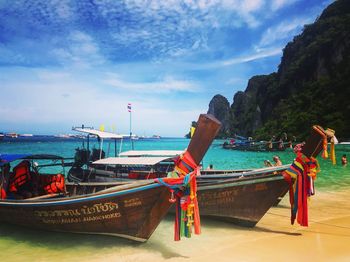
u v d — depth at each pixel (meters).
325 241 7.66
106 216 7.12
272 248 7.24
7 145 72.38
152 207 6.80
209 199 8.97
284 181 7.98
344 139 56.84
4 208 8.55
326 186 16.66
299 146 7.77
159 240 8.02
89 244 7.82
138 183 6.73
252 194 8.44
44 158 10.88
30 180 10.45
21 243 8.08
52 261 6.89
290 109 77.25
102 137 16.17
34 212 7.98
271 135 75.12
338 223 9.39
